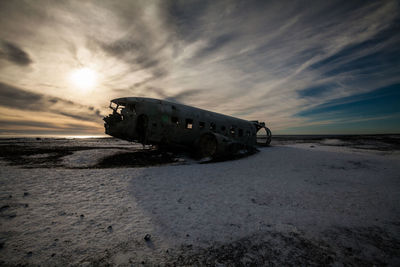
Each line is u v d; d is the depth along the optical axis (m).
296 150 14.01
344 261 2.02
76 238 2.33
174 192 4.23
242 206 3.49
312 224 2.84
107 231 2.51
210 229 2.63
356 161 8.80
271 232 2.58
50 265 1.85
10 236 2.32
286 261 2.00
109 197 3.80
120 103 9.23
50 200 3.54
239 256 2.06
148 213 3.10
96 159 9.03
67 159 8.93
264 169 7.09
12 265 1.83
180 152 11.49
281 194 4.22
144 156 10.03
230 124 12.95
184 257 2.03
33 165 7.46
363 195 4.24
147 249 2.15
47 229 2.52
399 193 4.40
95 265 1.87
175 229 2.61
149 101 9.44
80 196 3.80
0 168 6.34
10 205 3.24
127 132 8.91
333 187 4.84
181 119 10.10
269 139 18.70
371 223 2.91
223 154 9.55
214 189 4.52
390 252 2.19
